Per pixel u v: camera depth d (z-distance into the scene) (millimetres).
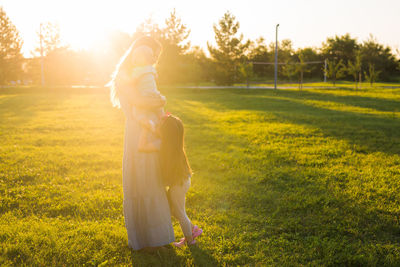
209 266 2848
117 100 3117
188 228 3123
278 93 31094
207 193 4723
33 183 5160
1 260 2799
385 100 21641
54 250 3002
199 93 33750
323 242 3277
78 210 4070
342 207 4195
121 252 3035
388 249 3154
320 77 78125
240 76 49656
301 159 6750
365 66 71250
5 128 10891
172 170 2852
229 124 12070
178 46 52719
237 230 3564
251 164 6430
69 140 8969
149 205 2881
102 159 6781
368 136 9242
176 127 2838
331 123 11695
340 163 6414
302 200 4461
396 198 4441
